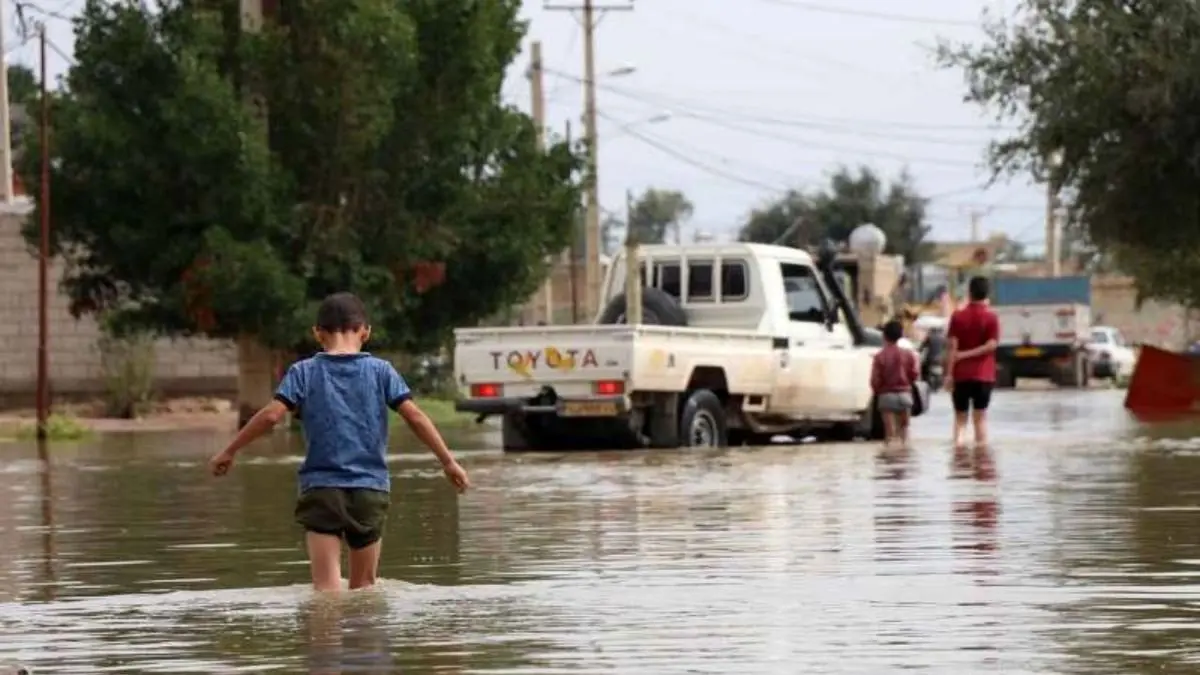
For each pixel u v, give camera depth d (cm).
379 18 9775
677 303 7250
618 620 2544
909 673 2112
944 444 6750
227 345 12194
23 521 4353
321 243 9894
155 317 10050
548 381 6669
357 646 2367
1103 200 9181
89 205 9950
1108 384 18388
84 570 3331
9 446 8562
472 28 10162
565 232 10775
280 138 10044
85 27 9800
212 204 9712
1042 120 9100
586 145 10825
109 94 9819
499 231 10450
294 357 10519
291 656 2309
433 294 10606
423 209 10319
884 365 6825
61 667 2286
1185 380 9762
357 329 2920
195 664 2278
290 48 9838
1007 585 2827
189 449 7994
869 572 3005
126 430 10269
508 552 3419
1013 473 5147
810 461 5853
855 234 14450
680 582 2928
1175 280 12962
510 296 10656
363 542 2894
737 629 2447
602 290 7594
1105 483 4759
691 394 6862
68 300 11894
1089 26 8975
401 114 10144
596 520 3997
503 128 10481
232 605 2795
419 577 3059
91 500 4981
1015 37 9231
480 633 2453
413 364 12688
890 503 4250
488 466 5941
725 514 4059
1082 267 13638
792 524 3806
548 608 2670
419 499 4641
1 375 11906
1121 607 2592
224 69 9962
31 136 9869
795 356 7300
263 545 3706
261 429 2852
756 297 7250
